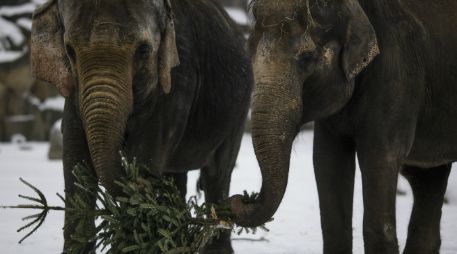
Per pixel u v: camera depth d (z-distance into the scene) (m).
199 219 9.75
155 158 11.55
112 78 10.01
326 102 10.57
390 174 10.79
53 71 10.80
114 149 9.82
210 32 13.88
